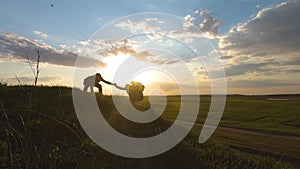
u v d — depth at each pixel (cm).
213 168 834
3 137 649
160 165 787
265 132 3581
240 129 3753
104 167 686
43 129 680
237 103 9694
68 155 646
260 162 1009
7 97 1080
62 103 1190
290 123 4859
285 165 1102
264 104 9275
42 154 579
